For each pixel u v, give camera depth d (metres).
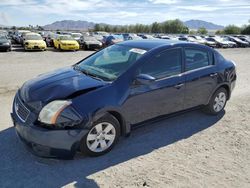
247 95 7.63
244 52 26.98
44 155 3.57
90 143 3.81
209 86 5.33
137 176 3.50
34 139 3.50
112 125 3.96
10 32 35.62
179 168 3.72
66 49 23.12
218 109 5.75
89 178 3.43
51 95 3.70
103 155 3.98
